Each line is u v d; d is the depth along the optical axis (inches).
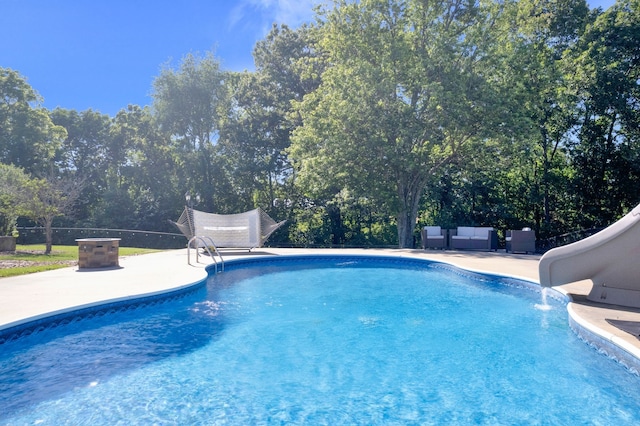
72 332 220.4
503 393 149.4
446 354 189.5
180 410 136.2
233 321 243.6
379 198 694.5
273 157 1052.5
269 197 1149.1
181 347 198.8
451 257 475.5
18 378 161.6
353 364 177.6
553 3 801.6
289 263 500.1
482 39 641.6
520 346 199.3
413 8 661.9
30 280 311.4
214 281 372.2
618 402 142.0
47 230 569.6
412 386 155.6
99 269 380.8
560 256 230.1
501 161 719.1
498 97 592.4
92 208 1235.2
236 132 1056.8
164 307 274.2
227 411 135.9
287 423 128.2
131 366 174.7
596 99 709.9
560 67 723.4
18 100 1160.8
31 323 198.7
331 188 885.8
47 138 1221.1
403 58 637.9
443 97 585.9
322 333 220.1
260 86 1077.1
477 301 294.0
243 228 570.3
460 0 677.3
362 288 341.7
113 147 1375.5
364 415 133.6
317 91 727.7
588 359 181.6
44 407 137.6
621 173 733.9
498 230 856.9
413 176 706.2
